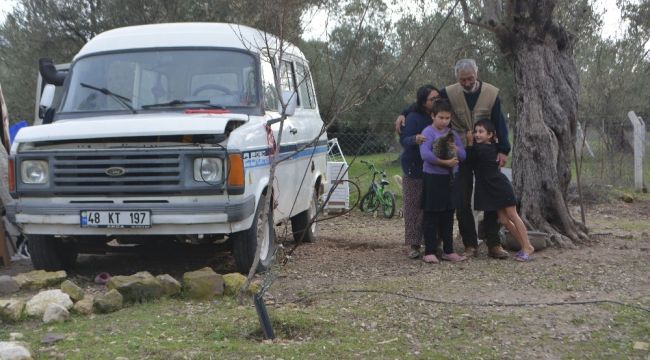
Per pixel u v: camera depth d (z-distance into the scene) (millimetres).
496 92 7758
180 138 6547
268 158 7227
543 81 8406
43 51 18562
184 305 5930
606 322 5391
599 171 15469
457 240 8805
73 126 6609
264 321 5020
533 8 8273
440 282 6641
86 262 8109
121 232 6590
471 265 7457
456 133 7617
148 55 7633
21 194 6738
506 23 8430
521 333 5145
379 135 17375
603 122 15516
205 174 6484
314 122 9422
